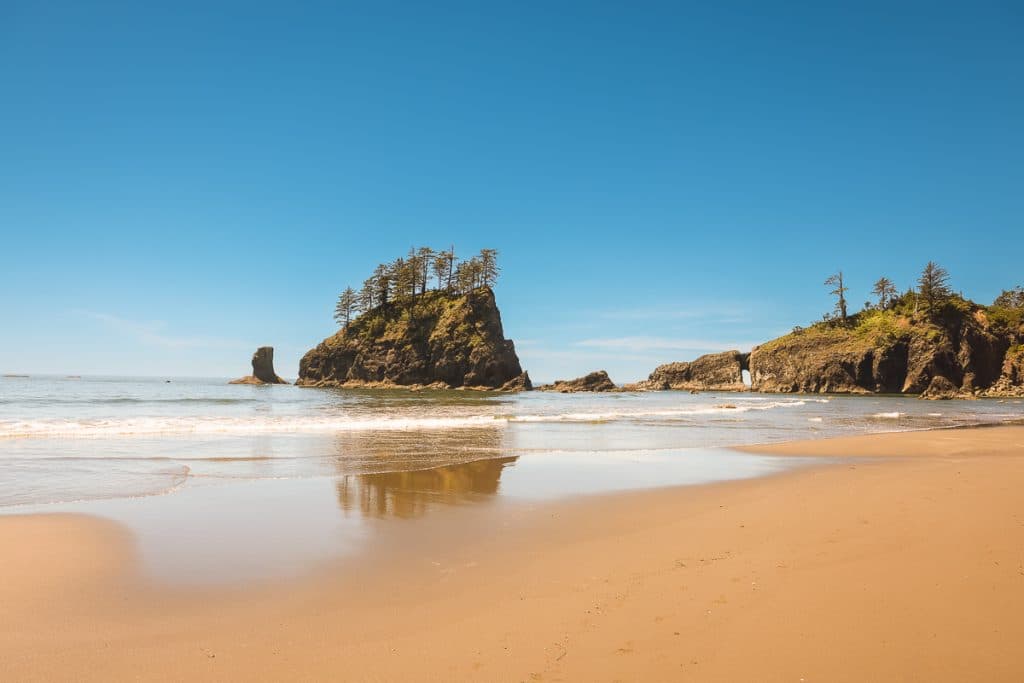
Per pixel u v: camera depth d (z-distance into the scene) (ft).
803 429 97.81
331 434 76.89
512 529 31.37
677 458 59.52
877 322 401.90
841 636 17.95
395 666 16.40
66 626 19.03
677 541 28.99
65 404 150.20
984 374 363.15
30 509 34.30
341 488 41.75
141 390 258.37
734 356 463.01
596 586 22.67
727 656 16.74
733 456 61.52
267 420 96.53
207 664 16.60
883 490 41.37
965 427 105.91
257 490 40.55
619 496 40.11
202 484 42.22
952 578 22.95
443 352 372.17
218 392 278.26
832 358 391.45
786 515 34.14
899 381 370.12
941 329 365.40
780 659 16.52
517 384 360.69
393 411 135.13
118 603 20.97
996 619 19.13
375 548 27.76
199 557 26.13
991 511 34.27
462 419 106.32
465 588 22.59
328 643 17.92
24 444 61.36
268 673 16.08
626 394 361.71
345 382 401.29
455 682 15.49
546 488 42.88
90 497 37.65
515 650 17.31
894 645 17.35
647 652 17.04
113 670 16.24
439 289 423.64
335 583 23.15
